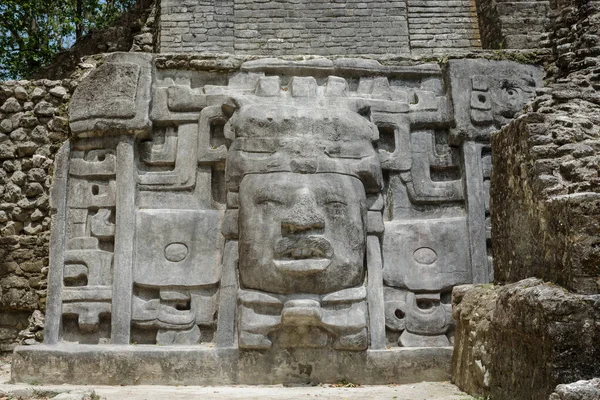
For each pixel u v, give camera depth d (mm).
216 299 7789
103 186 8117
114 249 7859
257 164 7645
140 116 8109
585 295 4680
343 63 8523
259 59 8516
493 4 9984
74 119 8156
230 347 7387
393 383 7301
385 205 8195
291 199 7391
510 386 5379
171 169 8258
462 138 8336
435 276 7938
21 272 8172
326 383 7266
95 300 7746
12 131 8492
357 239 7539
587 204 4840
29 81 8609
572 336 4605
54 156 8375
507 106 8445
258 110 7863
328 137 7766
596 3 8227
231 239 7762
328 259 7301
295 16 10555
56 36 15492
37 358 7312
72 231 8000
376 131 8164
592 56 7793
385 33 10562
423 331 7773
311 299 7246
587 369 4562
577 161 5637
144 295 7824
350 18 10586
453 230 8086
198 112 8289
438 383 7160
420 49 10547
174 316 7727
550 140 5875
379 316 7602
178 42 10320
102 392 6695
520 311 5137
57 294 7777
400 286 7898
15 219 8320
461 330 6891
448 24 10688
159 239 7891
